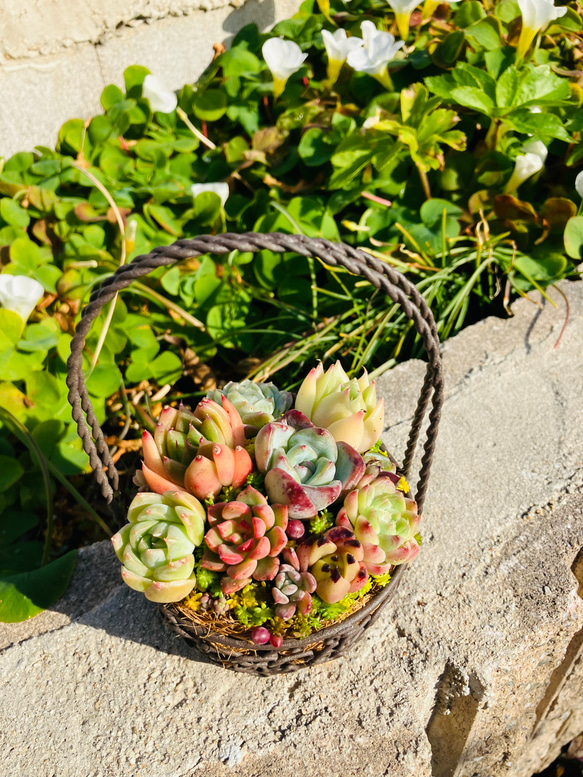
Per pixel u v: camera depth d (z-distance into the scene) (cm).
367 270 50
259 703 58
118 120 81
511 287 80
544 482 67
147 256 48
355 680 59
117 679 59
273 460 51
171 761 56
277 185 81
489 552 64
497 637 60
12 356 71
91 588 63
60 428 72
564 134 75
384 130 75
